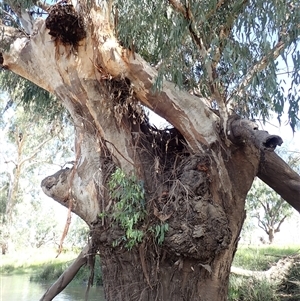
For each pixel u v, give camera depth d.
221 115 6.10
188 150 6.55
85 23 6.20
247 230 25.94
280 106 5.11
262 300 10.75
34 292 15.40
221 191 6.24
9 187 28.75
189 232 5.75
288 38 5.07
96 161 6.68
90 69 6.43
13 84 10.13
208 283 6.08
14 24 8.75
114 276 6.29
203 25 5.78
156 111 6.61
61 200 6.88
